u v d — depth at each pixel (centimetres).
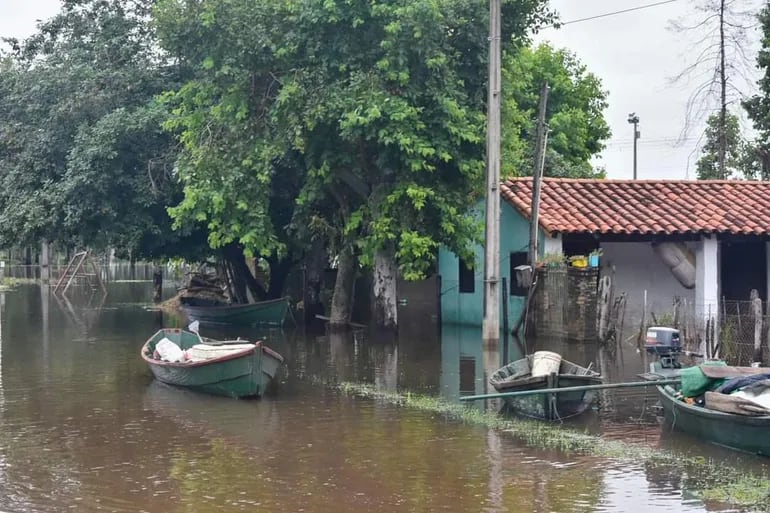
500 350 2019
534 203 2167
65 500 946
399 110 2102
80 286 5700
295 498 946
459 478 1016
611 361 1816
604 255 2359
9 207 2998
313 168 2300
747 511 895
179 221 2412
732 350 1777
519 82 2472
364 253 2288
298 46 2239
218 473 1045
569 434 1220
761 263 2427
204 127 2439
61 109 2912
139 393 1562
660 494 951
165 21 2339
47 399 1508
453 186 2322
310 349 2138
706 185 2523
